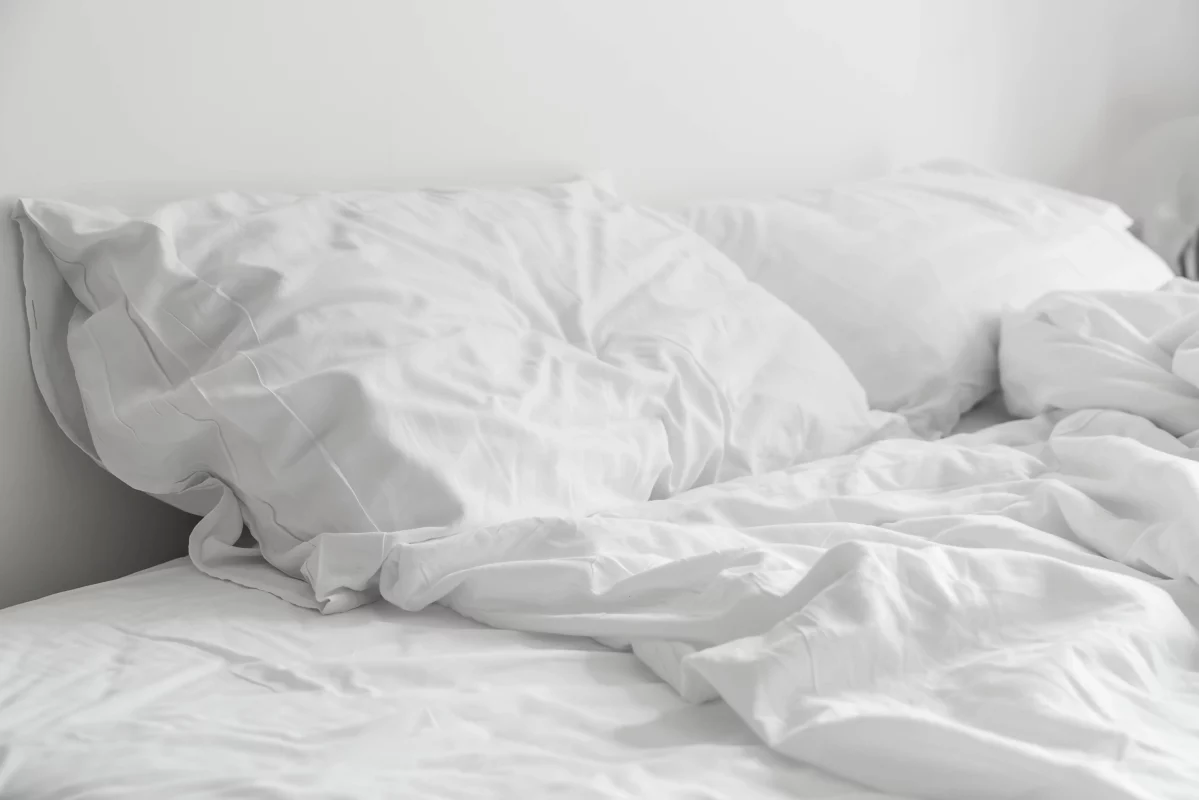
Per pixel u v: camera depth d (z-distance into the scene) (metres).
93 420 1.10
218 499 1.14
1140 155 2.57
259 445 1.03
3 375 1.13
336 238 1.16
